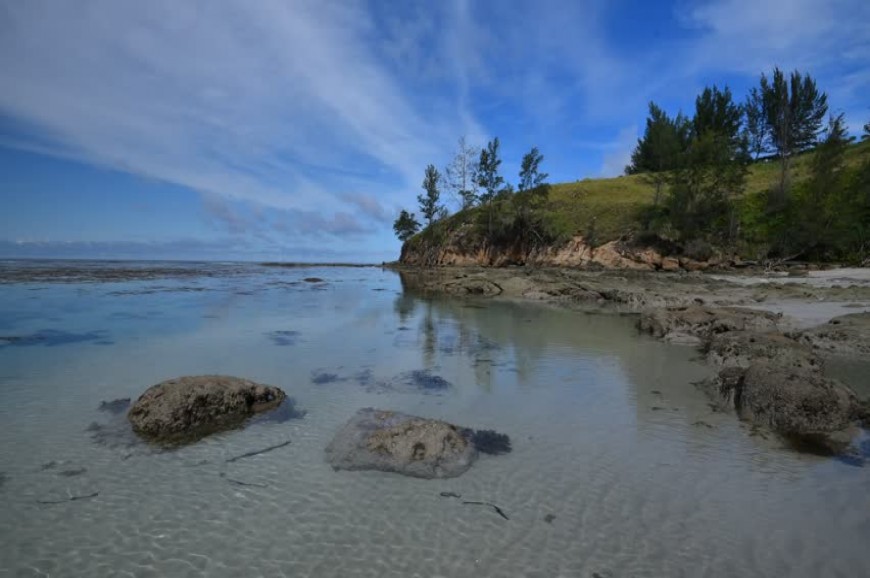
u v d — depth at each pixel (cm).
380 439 726
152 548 506
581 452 749
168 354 1371
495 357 1382
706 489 638
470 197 6750
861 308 2052
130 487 629
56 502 590
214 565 482
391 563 488
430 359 1351
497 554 504
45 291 2984
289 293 3291
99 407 921
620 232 5272
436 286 3975
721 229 4872
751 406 904
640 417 903
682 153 5475
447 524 556
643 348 1516
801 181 5359
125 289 3241
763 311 1803
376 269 7806
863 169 4572
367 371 1215
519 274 4181
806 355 1186
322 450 744
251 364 1270
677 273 4091
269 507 586
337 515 571
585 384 1115
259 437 790
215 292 3231
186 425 809
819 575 471
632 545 519
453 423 866
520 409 945
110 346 1461
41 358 1301
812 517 571
